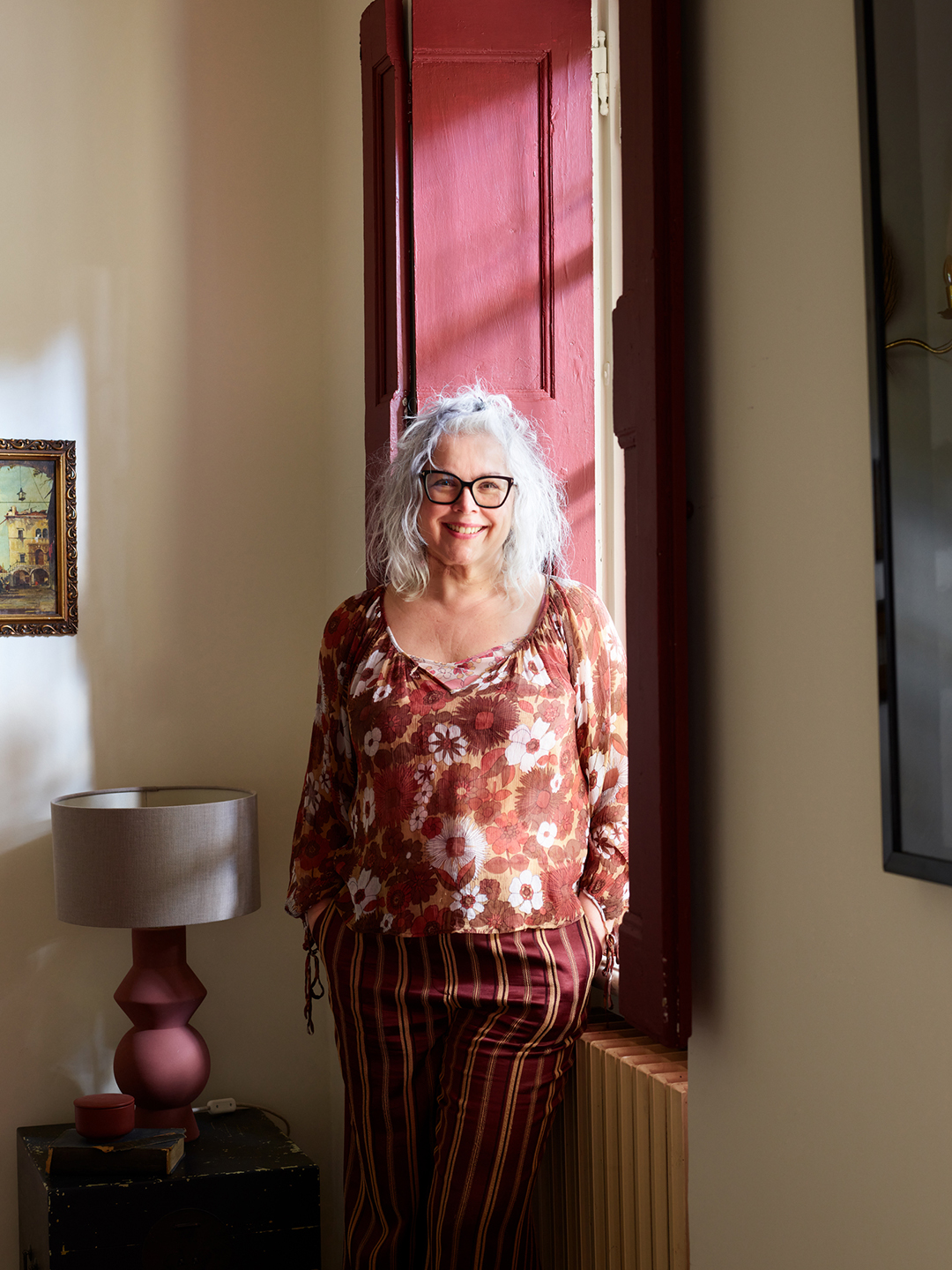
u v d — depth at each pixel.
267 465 3.10
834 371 1.10
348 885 1.95
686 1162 1.60
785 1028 1.19
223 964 3.02
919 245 0.94
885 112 0.98
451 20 2.30
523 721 1.86
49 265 2.92
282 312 3.12
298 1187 2.48
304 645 3.13
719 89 1.28
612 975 1.99
